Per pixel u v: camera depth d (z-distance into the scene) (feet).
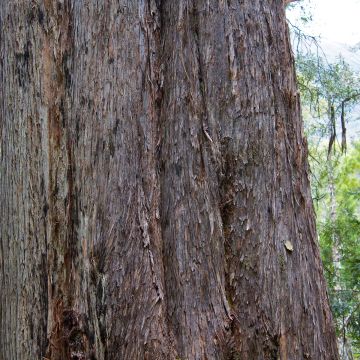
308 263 10.66
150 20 10.87
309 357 10.15
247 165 10.43
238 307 10.07
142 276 9.68
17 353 10.14
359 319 36.24
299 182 10.96
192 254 10.05
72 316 9.70
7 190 10.75
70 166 10.22
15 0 11.12
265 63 10.87
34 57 10.77
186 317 9.84
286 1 14.61
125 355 9.40
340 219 44.42
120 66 10.28
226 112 10.61
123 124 10.09
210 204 10.25
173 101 10.61
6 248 10.62
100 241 9.70
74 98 10.33
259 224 10.28
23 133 10.65
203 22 10.96
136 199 9.92
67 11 10.82
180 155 10.38
